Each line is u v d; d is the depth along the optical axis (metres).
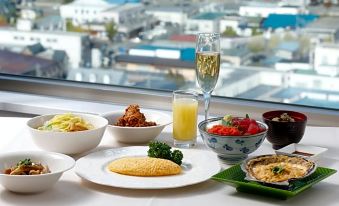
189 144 1.62
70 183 1.38
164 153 1.46
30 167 1.36
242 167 1.39
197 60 1.63
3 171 1.39
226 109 2.18
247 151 1.49
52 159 1.41
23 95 2.37
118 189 1.36
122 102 2.29
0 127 1.75
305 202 1.31
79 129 1.56
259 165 1.41
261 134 1.49
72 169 1.46
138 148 1.56
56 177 1.33
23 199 1.31
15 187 1.31
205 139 1.51
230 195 1.34
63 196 1.32
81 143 1.52
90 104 2.28
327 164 1.53
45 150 1.54
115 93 2.29
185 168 1.45
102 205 1.28
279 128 1.59
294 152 1.58
